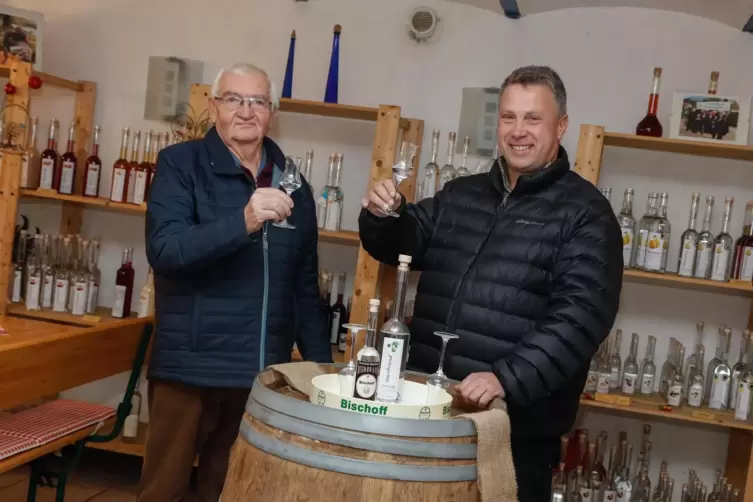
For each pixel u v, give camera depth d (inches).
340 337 126.0
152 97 133.8
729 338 113.7
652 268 114.5
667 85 122.3
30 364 80.7
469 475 51.9
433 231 78.7
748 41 120.0
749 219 113.1
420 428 50.4
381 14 129.6
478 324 69.7
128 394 98.3
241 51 134.0
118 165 128.6
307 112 126.5
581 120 124.5
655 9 122.2
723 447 121.2
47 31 139.3
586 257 67.4
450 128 128.1
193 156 83.4
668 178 122.6
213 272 81.2
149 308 127.6
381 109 115.3
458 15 127.4
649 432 118.6
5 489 117.6
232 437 87.3
